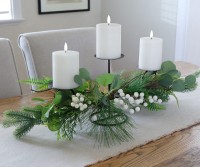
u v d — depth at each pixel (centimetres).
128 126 109
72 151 99
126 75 122
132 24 293
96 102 105
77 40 183
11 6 263
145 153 100
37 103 138
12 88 162
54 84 107
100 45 121
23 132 106
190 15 252
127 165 94
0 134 109
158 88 118
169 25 267
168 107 132
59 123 102
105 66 193
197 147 104
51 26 286
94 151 99
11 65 162
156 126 116
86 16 304
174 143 106
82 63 185
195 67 188
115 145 103
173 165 94
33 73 170
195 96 145
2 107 134
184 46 262
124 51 306
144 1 279
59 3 283
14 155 97
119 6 298
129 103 110
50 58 174
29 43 168
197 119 122
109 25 121
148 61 119
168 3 263
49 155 97
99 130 104
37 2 272
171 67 121
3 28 260
